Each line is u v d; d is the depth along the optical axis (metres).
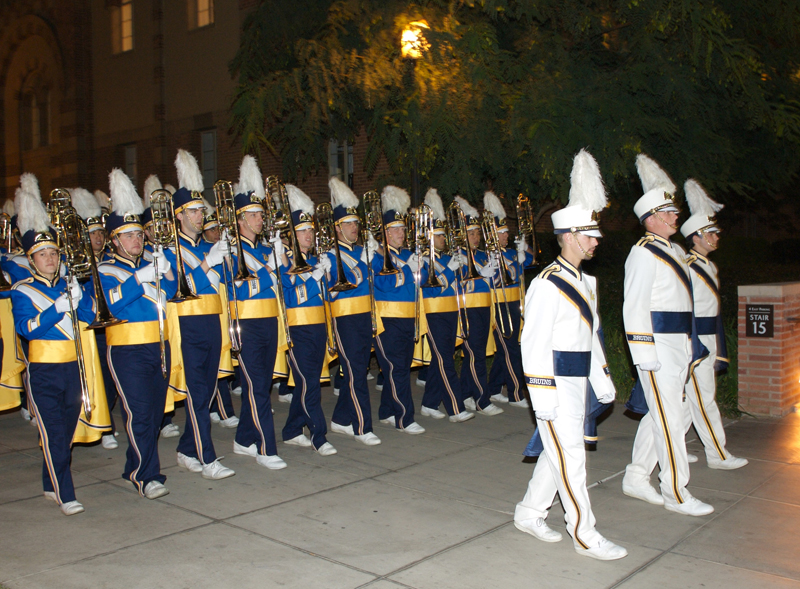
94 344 5.53
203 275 5.84
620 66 9.75
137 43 18.03
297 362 6.46
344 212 6.72
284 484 5.71
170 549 4.48
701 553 4.37
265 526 4.85
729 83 9.20
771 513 4.98
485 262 8.43
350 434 7.18
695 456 6.23
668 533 4.66
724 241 20.16
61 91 19.81
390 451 6.61
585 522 4.29
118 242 5.32
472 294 7.88
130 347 5.23
